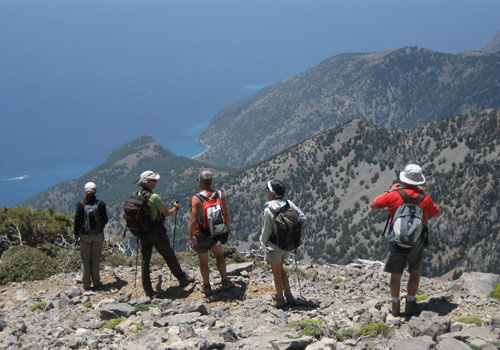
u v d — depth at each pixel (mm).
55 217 19188
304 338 5641
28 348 5996
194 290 9672
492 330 6027
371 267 13164
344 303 8422
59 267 12414
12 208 18875
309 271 12508
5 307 9555
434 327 5984
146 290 9406
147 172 9281
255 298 9062
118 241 16406
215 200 8922
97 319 7836
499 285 8422
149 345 5676
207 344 5527
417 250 6930
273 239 8031
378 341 5676
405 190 6988
